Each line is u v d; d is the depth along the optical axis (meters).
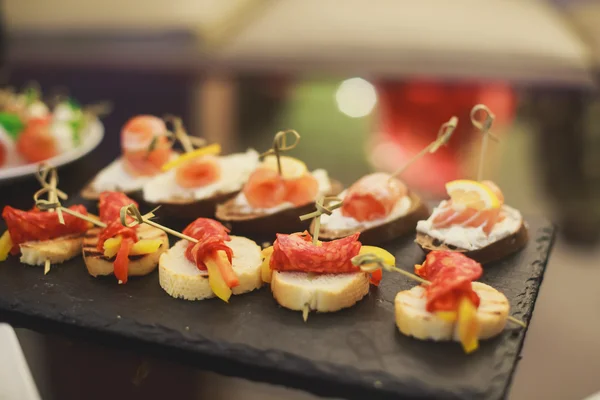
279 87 0.97
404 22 0.97
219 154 0.71
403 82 0.95
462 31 0.95
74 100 0.86
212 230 0.51
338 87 0.96
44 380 0.46
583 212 0.67
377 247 0.53
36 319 0.51
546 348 0.50
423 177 0.74
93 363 0.48
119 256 0.52
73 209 0.56
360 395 0.45
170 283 0.51
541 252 0.55
